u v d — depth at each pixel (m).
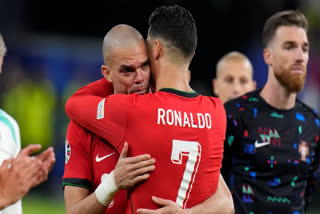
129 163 7.70
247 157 12.05
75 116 8.44
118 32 8.43
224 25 50.50
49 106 43.66
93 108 8.22
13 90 43.47
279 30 12.02
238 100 12.45
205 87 51.16
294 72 11.84
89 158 8.68
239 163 12.11
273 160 11.99
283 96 12.20
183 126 7.93
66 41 50.03
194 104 8.23
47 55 47.53
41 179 7.29
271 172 12.01
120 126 7.91
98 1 51.75
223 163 12.34
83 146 8.62
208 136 8.16
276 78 12.09
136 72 8.37
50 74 46.25
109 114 7.98
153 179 7.80
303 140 12.32
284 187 12.06
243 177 12.00
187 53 8.30
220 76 17.52
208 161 8.18
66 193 8.55
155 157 7.82
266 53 12.56
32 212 30.95
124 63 8.30
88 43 50.66
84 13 52.06
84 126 8.40
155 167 7.82
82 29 52.09
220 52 51.00
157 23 8.33
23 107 42.66
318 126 12.65
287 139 12.19
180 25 8.21
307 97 46.91
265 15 49.56
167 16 8.27
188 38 8.24
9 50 46.03
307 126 12.48
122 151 7.85
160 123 7.82
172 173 7.84
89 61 49.00
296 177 12.16
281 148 12.09
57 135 42.88
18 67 45.53
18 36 47.53
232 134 12.10
